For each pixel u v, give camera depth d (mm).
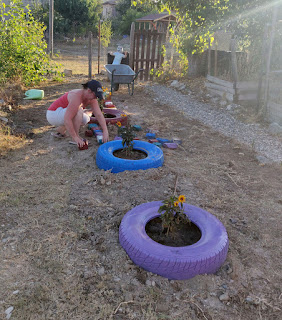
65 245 3326
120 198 4195
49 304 2654
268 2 10328
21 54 10023
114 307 2656
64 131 6129
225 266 3174
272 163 5641
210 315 2650
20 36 10234
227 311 2707
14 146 5715
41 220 3699
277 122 7703
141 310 2650
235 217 4020
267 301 2830
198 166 5367
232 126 7746
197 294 2840
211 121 8078
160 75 12609
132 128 5363
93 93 5062
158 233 3494
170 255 2953
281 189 4773
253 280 3053
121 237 3299
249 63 9805
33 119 7383
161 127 7371
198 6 11062
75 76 13055
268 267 3232
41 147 5770
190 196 4359
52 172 4832
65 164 5121
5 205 3941
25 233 3471
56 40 31219
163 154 5688
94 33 36000
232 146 6426
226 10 10883
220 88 9781
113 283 2889
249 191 4684
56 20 31766
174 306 2705
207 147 6301
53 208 3936
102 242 3385
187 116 8430
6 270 2961
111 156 4902
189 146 6305
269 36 8430
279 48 8445
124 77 9969
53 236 3436
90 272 2994
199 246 3088
